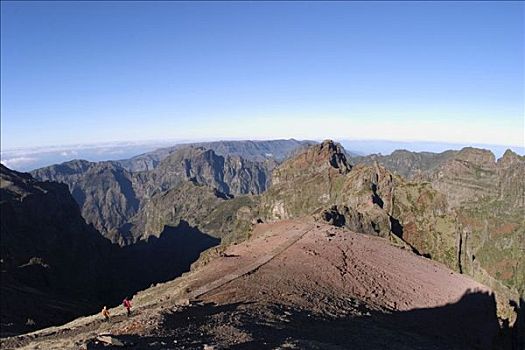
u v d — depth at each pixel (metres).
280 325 38.03
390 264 72.88
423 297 63.22
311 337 36.59
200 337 31.14
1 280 113.75
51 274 161.00
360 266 66.25
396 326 49.81
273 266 58.59
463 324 62.00
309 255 65.06
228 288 49.09
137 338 29.86
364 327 44.50
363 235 93.19
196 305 42.31
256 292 48.09
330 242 74.56
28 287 125.75
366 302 54.16
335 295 52.94
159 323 34.28
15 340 41.62
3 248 155.00
